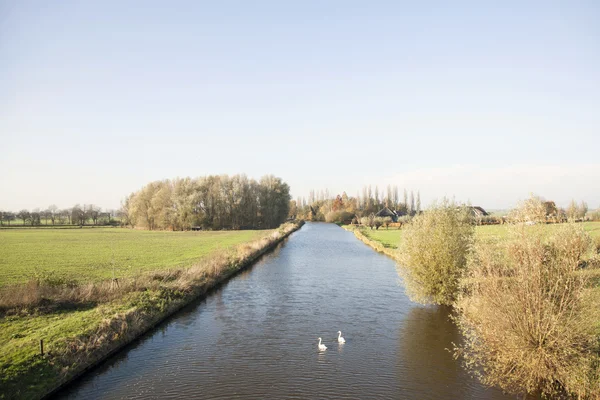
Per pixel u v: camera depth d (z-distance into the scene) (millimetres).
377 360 19562
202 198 123125
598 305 14523
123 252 56562
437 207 27969
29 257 50031
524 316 15156
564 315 14859
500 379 16625
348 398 15961
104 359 19734
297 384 17156
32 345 18344
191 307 29469
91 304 25688
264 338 22766
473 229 27141
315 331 23891
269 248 68125
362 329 24203
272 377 17844
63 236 89312
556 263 15117
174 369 18797
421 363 19156
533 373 15258
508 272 16234
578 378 14289
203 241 77438
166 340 22594
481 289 17156
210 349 21172
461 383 17094
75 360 18281
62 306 24875
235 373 18281
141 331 23234
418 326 24656
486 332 16609
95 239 81125
